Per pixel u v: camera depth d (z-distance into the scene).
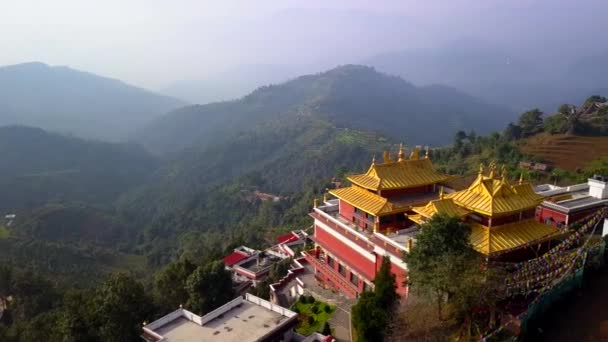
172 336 34.56
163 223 187.50
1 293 78.44
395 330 29.42
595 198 48.06
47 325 48.19
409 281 28.80
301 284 48.25
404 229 38.88
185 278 51.34
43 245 128.50
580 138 107.25
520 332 27.31
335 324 39.28
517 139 117.50
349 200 42.34
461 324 28.66
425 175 42.84
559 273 31.67
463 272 25.61
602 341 26.73
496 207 32.28
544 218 46.00
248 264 71.62
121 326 42.09
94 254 137.88
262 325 35.91
